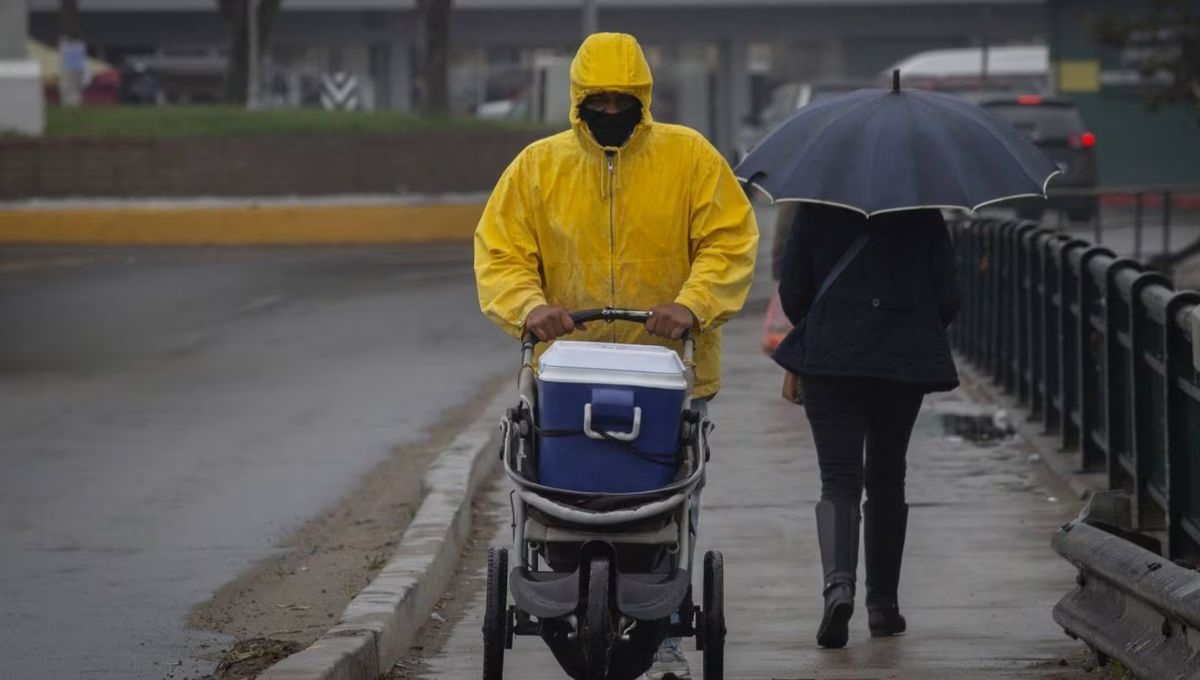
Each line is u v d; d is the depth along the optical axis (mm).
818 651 21203
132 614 24234
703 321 17203
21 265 75750
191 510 32031
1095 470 31844
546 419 16375
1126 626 18891
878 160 20266
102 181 86938
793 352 21109
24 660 21641
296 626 23156
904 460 21656
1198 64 74500
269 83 135250
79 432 40750
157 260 78500
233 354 53531
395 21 181000
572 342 16719
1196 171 120250
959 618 22828
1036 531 28219
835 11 180500
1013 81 127125
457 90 175750
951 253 20984
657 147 17500
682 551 16172
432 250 84500
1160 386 25828
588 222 17500
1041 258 36500
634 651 16547
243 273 73688
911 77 127188
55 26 180500
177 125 91625
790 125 21312
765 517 29781
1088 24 75562
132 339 56625
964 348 50500
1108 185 121125
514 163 17703
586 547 15898
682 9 179375
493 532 28812
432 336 56875
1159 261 68062
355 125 92812
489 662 16859
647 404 16219
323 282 71000
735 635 22219
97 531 30266
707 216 17531
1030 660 20547
